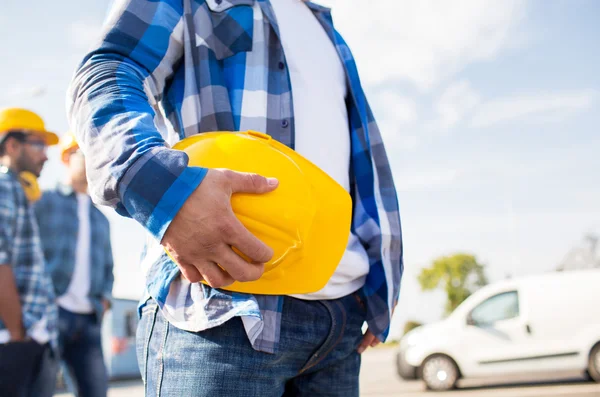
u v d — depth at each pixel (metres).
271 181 0.87
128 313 12.52
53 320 2.64
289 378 1.05
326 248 0.98
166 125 1.11
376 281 1.21
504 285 8.39
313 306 1.03
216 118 1.04
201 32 1.07
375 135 1.35
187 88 1.05
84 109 0.86
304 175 0.94
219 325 0.92
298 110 1.14
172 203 0.75
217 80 1.07
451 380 8.18
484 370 8.03
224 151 0.89
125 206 0.79
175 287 0.98
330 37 1.36
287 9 1.24
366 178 1.28
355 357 1.21
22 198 2.57
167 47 1.03
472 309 8.41
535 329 7.89
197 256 0.77
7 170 2.61
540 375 9.32
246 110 1.07
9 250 2.46
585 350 7.61
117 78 0.89
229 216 0.76
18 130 2.87
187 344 0.94
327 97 1.22
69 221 3.24
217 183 0.77
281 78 1.13
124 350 12.20
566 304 7.87
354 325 1.17
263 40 1.13
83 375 3.12
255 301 0.93
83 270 3.22
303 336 1.01
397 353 8.78
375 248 1.23
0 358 2.45
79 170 3.36
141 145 0.80
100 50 0.93
